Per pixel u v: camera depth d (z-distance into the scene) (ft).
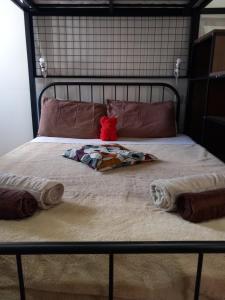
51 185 3.24
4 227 2.78
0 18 7.94
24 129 8.92
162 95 8.50
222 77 6.22
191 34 7.84
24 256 2.39
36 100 8.52
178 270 2.31
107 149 5.53
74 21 7.96
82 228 2.75
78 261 2.38
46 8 7.68
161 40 8.10
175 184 3.18
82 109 7.68
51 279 2.30
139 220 2.92
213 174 3.56
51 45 8.16
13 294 2.39
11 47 8.19
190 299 2.32
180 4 7.46
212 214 2.91
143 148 6.36
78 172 4.62
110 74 8.36
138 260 2.38
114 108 7.83
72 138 7.47
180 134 8.27
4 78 8.45
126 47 8.15
